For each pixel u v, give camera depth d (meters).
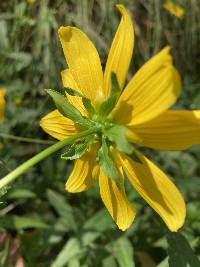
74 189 0.08
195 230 0.15
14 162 0.18
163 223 0.11
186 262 0.10
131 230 0.15
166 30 0.26
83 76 0.08
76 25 0.24
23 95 0.21
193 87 0.22
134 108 0.07
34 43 0.22
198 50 0.27
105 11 0.24
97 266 0.14
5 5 0.25
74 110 0.08
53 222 0.17
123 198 0.08
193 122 0.07
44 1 0.22
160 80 0.07
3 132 0.18
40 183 0.17
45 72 0.22
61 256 0.14
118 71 0.08
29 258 0.14
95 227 0.14
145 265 0.15
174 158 0.18
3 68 0.21
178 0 0.26
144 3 0.25
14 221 0.14
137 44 0.25
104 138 0.08
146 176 0.08
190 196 0.17
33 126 0.20
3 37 0.22
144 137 0.07
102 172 0.08
